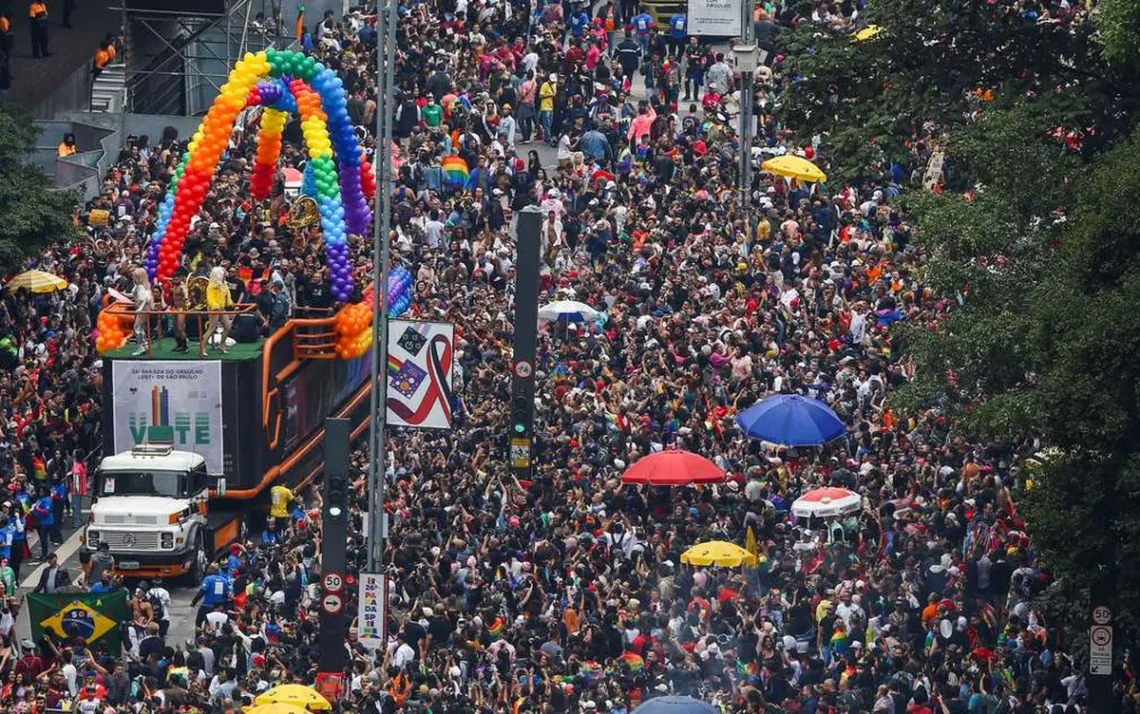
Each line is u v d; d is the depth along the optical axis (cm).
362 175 18425
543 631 12669
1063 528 11256
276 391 16050
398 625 13088
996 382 12388
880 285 17188
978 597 13050
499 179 19925
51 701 12481
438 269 18475
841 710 11562
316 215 17800
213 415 15575
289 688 11600
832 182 13838
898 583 12725
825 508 13238
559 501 14312
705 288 17512
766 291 17650
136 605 13562
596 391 16088
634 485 14412
